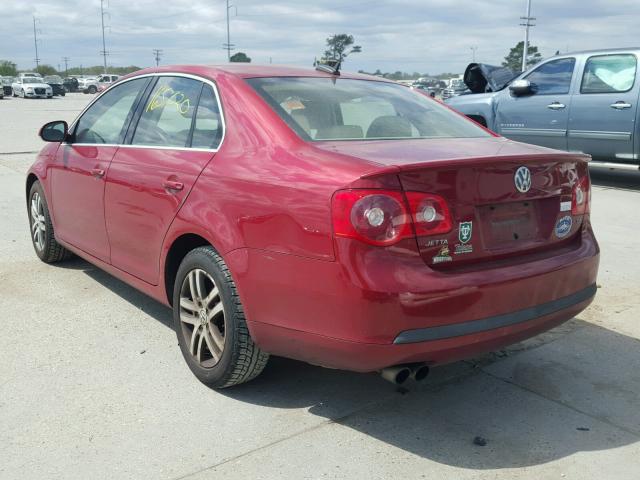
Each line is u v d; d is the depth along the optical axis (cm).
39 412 325
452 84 4250
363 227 268
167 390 350
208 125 364
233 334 325
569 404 341
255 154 325
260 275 304
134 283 419
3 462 284
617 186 1028
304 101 356
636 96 917
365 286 267
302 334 292
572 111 992
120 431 310
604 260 600
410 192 275
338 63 416
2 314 454
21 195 906
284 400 342
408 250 274
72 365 378
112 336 420
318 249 279
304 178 291
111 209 425
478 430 315
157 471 279
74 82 7044
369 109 373
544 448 300
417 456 293
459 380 367
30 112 2905
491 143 354
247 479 275
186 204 349
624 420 326
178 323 369
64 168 492
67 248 523
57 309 465
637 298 498
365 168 276
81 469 280
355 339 274
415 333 273
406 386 359
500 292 290
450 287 276
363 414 329
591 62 976
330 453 294
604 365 387
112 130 450
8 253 607
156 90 421
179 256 379
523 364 388
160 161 381
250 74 375
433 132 372
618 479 277
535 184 313
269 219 299
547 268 310
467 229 289
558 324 328
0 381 356
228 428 314
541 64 1053
